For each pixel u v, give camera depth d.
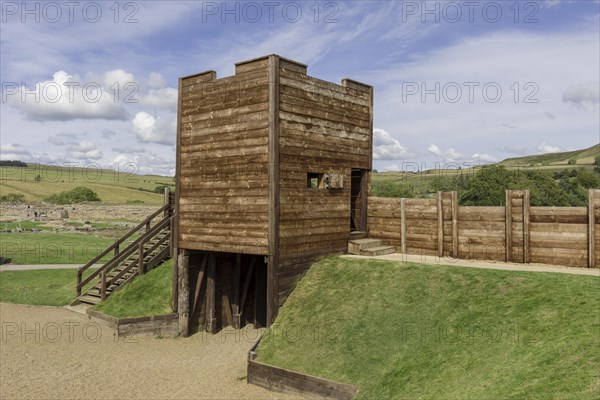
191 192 15.09
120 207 52.25
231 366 12.74
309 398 10.41
